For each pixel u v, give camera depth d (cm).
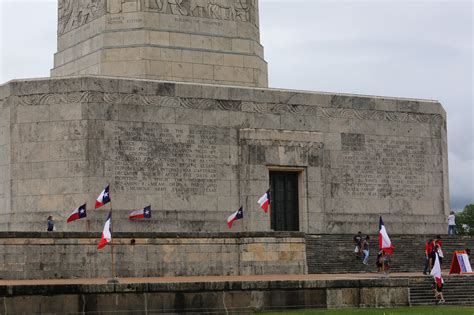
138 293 4262
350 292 4691
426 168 7412
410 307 4781
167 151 6469
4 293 4050
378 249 6444
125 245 5353
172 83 6531
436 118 7500
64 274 5216
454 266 5794
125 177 6312
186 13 6956
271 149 6781
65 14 7244
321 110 7025
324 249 6306
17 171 6359
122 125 6344
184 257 5488
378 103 7256
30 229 6269
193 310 4341
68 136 6278
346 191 7056
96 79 6309
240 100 6738
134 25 6806
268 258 5616
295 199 6931
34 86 6362
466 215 13612
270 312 4431
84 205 6044
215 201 6581
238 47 7100
